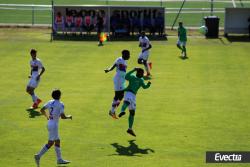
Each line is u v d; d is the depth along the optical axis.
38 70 46.91
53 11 84.12
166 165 34.06
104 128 41.66
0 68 62.31
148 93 52.53
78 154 35.97
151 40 80.94
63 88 54.00
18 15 99.44
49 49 73.38
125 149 37.09
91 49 74.00
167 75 60.44
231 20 84.69
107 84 55.84
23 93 51.94
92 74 60.16
